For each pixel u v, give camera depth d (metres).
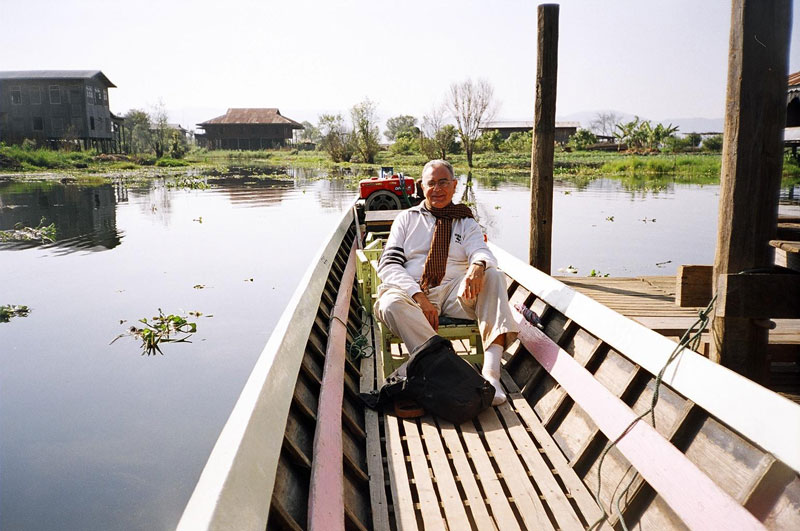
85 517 3.19
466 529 2.20
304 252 11.28
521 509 2.31
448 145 49.19
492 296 3.37
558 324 3.53
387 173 11.16
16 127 51.41
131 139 68.50
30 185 28.50
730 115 2.41
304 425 2.41
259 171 43.28
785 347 3.30
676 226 13.88
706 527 1.74
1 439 4.07
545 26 5.32
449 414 2.98
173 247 11.85
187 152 72.62
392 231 3.88
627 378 2.61
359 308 5.05
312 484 2.00
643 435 2.21
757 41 2.30
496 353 3.35
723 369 2.01
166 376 5.20
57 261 10.45
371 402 3.20
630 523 2.15
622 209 17.53
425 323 3.29
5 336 6.30
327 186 28.75
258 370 2.24
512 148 56.56
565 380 2.97
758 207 2.41
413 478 2.57
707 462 1.96
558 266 9.30
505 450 2.75
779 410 1.70
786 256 2.59
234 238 12.99
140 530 3.08
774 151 2.38
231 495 1.50
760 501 1.67
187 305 7.50
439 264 3.70
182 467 3.74
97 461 3.78
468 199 20.14
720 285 2.48
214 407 4.58
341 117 57.81
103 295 8.02
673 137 60.03
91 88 53.31
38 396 4.80
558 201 20.11
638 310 4.18
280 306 7.45
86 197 22.80
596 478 2.47
